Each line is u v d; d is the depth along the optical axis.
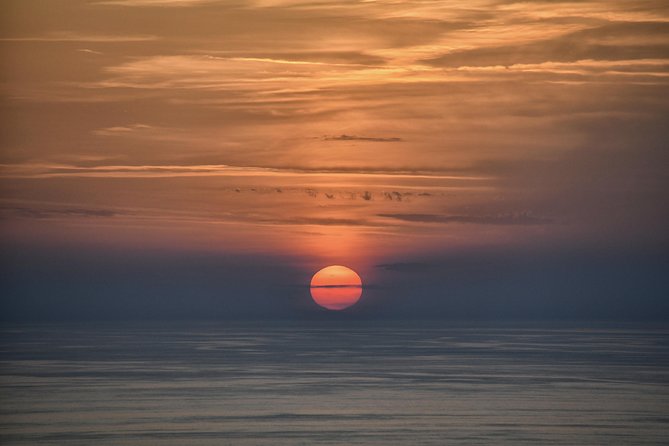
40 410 34.25
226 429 29.78
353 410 34.09
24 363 58.12
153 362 59.00
